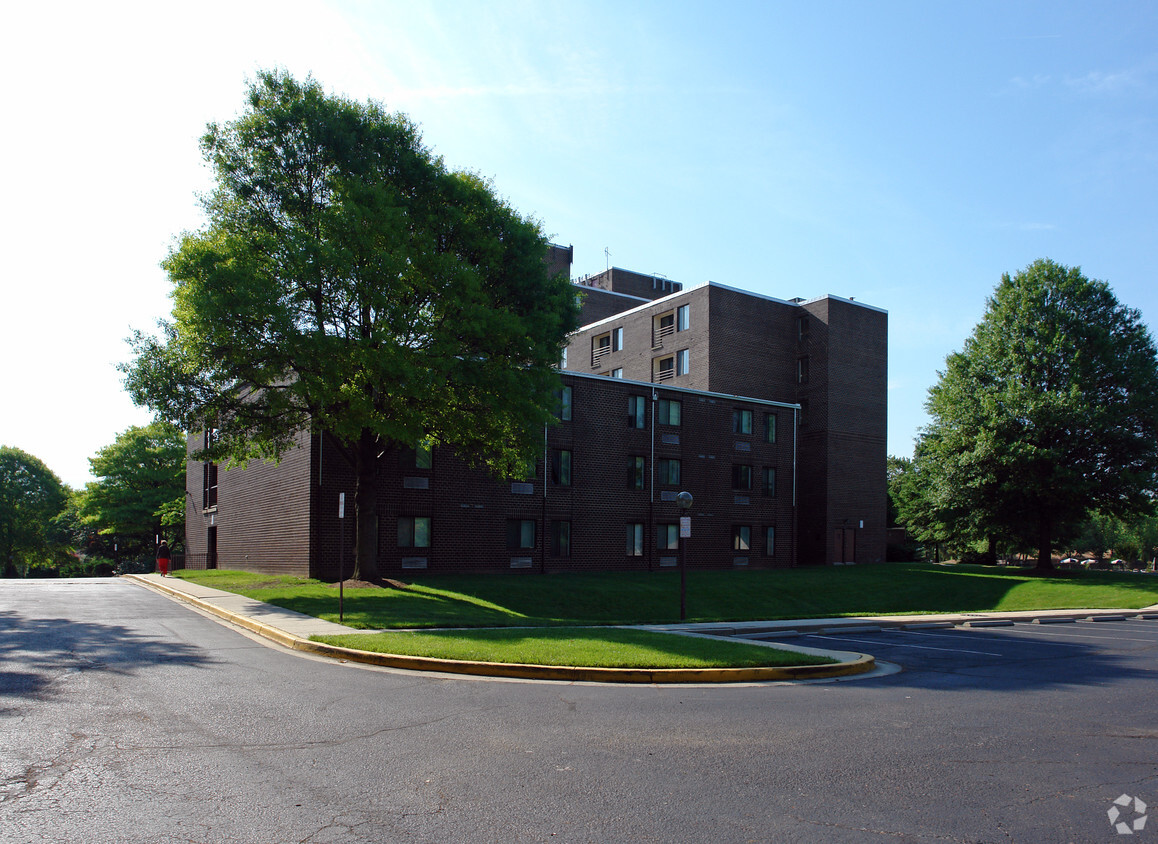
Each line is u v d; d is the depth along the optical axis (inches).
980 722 373.4
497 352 959.0
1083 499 1688.0
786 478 1772.9
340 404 918.4
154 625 690.8
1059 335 1692.9
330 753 295.4
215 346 875.4
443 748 305.3
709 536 1619.1
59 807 232.5
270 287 839.1
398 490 1230.9
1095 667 589.0
